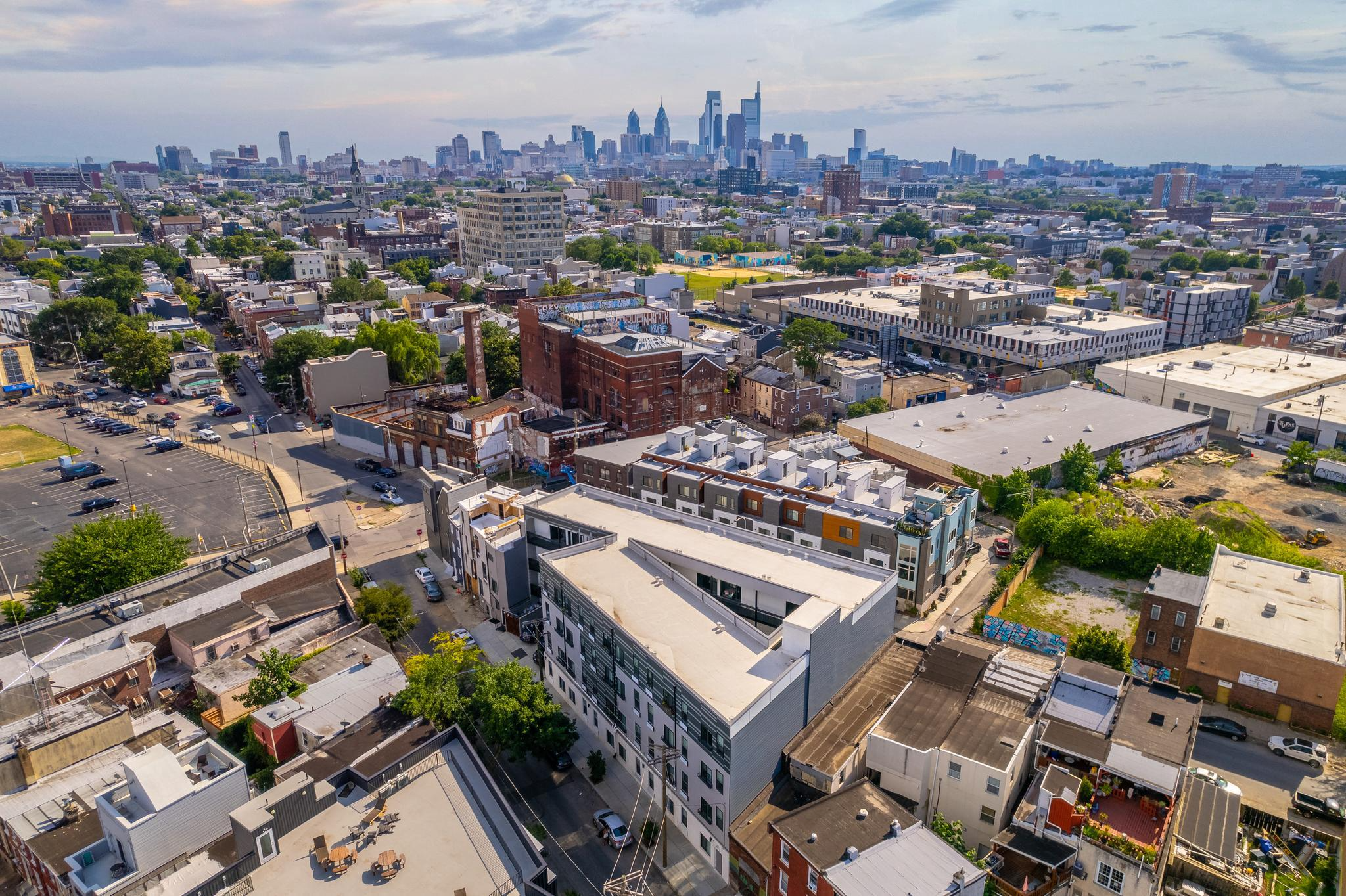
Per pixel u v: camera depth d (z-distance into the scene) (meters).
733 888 65.88
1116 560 116.94
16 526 139.00
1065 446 150.25
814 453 127.94
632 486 127.62
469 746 68.19
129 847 54.50
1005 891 56.53
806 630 70.69
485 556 108.25
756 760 66.19
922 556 101.50
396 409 186.50
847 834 55.88
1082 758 64.62
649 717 74.69
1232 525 121.38
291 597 104.88
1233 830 63.41
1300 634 86.50
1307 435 166.88
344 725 78.75
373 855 55.84
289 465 169.50
